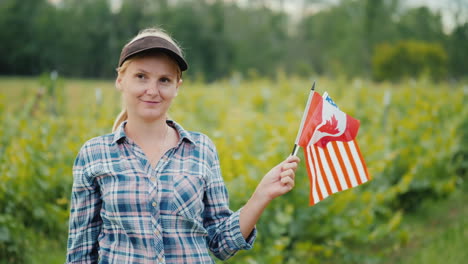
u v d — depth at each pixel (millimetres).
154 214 1812
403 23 59469
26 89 10672
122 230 1823
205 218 2008
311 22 58281
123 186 1820
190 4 57031
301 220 4340
